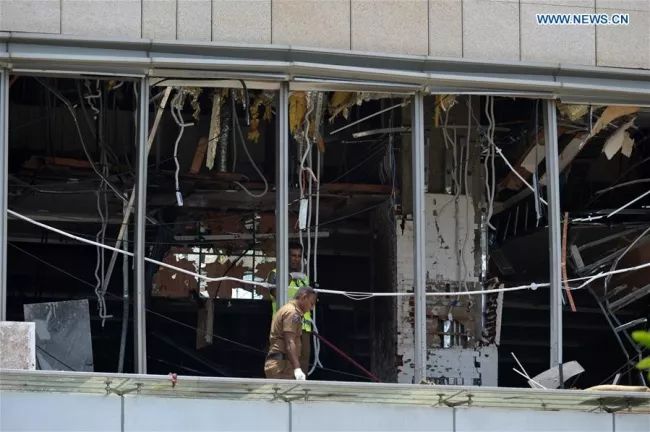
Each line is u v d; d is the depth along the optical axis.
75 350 39.91
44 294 47.88
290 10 37.97
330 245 48.31
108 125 45.34
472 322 44.16
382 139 44.94
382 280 45.78
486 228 44.66
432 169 44.66
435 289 44.09
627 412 36.47
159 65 36.50
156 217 45.66
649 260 46.38
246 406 34.06
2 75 35.88
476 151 44.75
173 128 45.81
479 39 39.06
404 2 38.81
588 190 47.59
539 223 45.53
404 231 44.50
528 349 49.53
